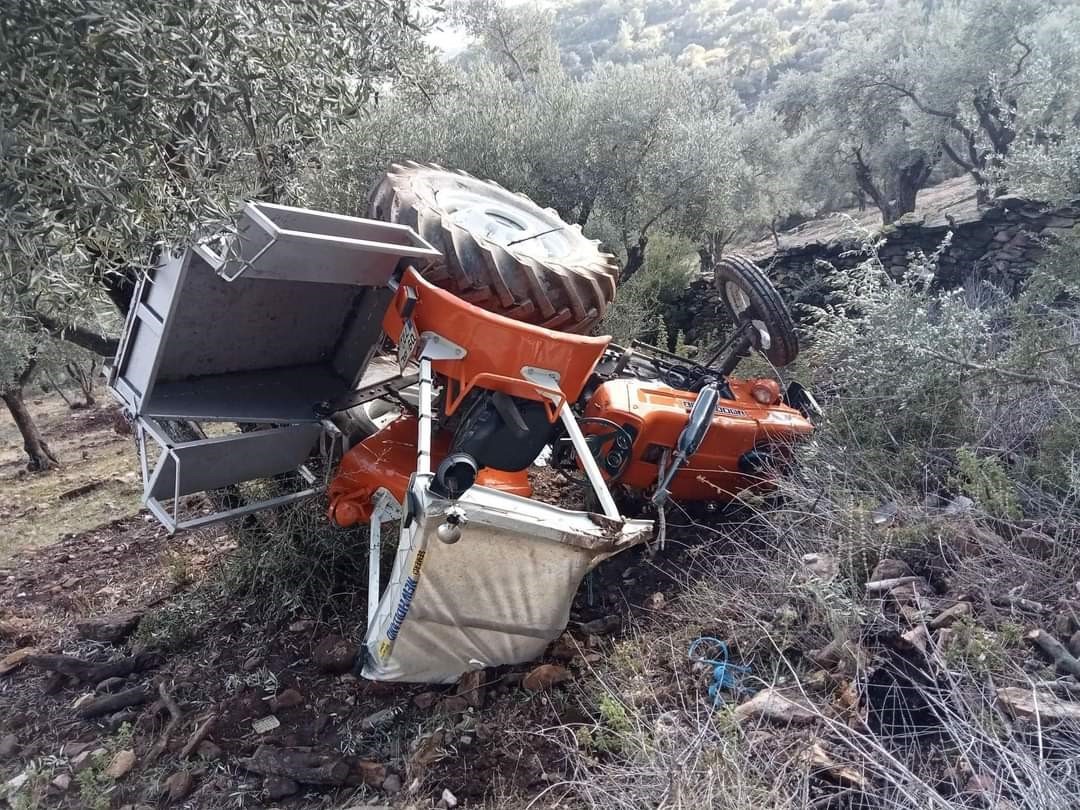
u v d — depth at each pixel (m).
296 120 2.93
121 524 8.02
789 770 2.30
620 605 3.81
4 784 3.48
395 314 3.68
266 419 4.01
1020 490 3.28
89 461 14.48
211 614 4.61
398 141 6.57
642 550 4.23
